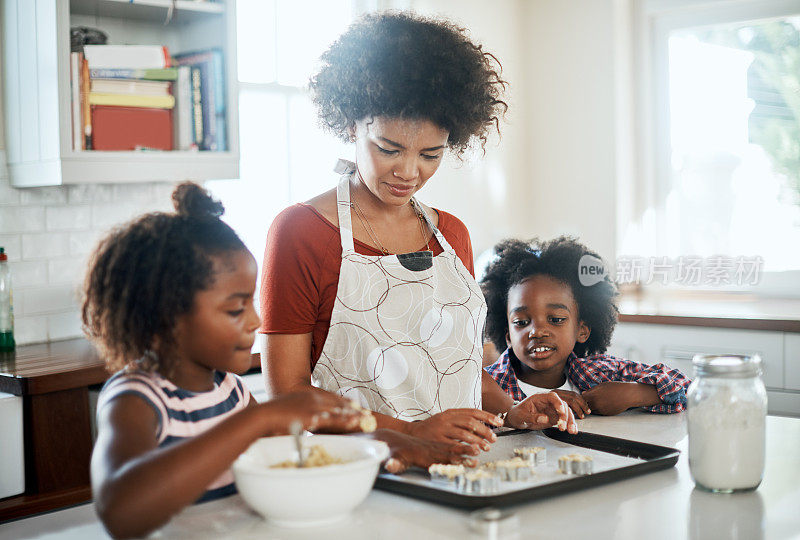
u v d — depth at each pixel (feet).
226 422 3.11
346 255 4.93
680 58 13.16
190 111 9.63
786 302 11.82
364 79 4.85
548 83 13.87
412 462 4.04
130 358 3.61
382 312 4.95
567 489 3.76
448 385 5.09
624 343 11.08
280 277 4.88
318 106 5.42
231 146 9.94
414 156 4.94
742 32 12.54
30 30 8.95
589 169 13.48
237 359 3.68
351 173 5.40
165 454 2.99
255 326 3.75
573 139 13.64
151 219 3.64
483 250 13.37
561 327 6.16
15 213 9.42
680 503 3.64
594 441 4.67
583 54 13.43
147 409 3.45
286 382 4.79
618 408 5.58
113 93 9.07
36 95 8.93
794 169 12.25
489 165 13.47
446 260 5.24
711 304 11.81
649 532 3.28
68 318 9.80
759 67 12.43
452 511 3.56
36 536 3.38
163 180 9.34
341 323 4.92
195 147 9.69
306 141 11.68
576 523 3.38
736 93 12.67
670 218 13.44
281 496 3.26
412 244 5.36
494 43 13.52
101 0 9.03
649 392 5.70
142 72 9.23
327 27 11.80
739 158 12.73
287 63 11.43
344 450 3.67
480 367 5.26
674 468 4.22
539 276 6.21
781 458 4.36
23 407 7.47
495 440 4.34
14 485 7.33
